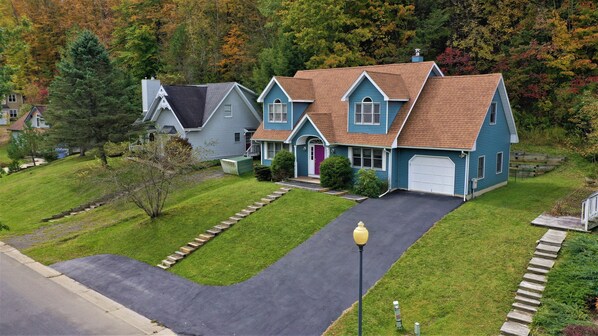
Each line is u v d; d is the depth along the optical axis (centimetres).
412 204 2181
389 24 3775
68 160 4272
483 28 3422
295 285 1609
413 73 2620
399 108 2484
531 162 2997
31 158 5128
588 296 1273
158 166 2420
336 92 2873
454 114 2331
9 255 2217
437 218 1969
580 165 2836
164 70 4991
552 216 1852
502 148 2555
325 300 1496
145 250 2089
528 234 1694
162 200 2728
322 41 3644
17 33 2769
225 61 4759
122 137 3559
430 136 2309
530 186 2508
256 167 2880
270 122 3039
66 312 1569
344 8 3784
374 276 1583
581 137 3084
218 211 2328
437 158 2311
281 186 2625
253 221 2150
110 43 5697
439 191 2333
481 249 1631
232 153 3906
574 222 1752
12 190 3578
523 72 3409
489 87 2341
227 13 5003
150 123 3747
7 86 2594
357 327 1327
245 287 1647
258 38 4750
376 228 1936
